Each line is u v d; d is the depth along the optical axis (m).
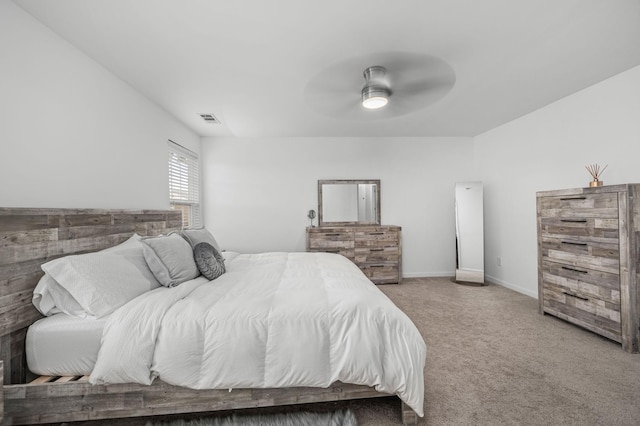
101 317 1.42
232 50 2.02
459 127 4.11
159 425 1.40
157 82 2.51
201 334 1.37
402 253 4.67
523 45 2.00
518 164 3.73
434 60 2.18
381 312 1.48
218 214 4.41
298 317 1.43
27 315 1.43
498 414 1.48
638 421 1.42
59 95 1.83
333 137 4.55
